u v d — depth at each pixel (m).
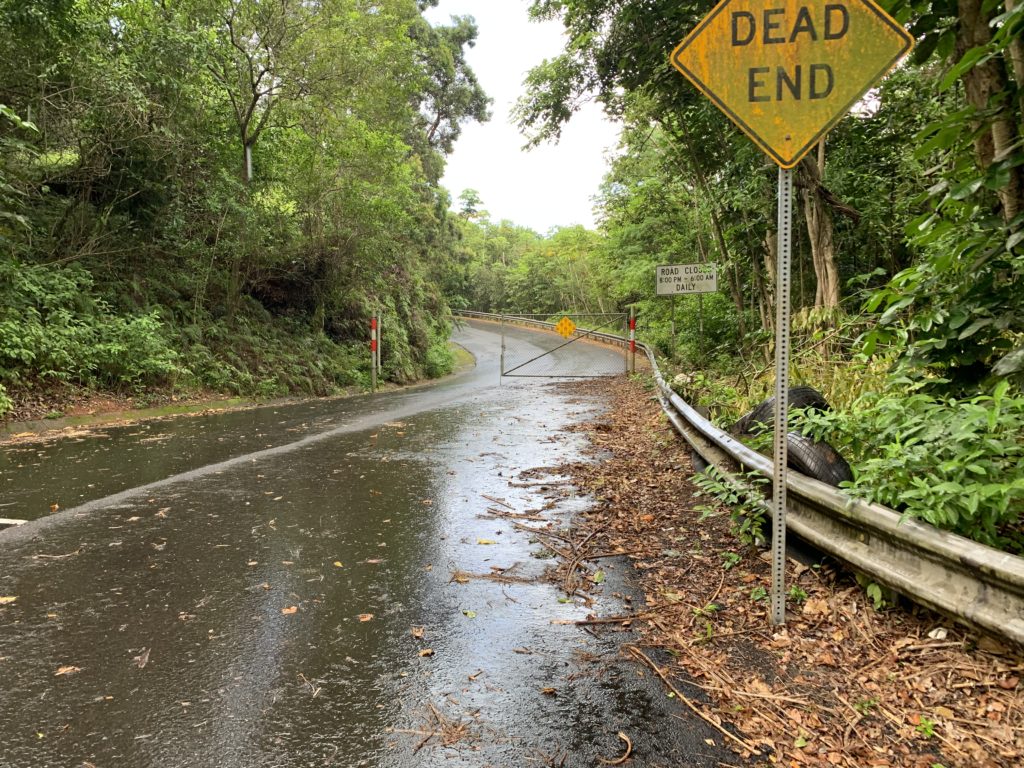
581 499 5.31
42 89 9.95
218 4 12.88
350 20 15.19
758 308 14.77
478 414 10.68
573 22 10.04
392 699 2.44
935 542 2.61
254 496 5.38
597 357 27.09
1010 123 3.30
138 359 11.25
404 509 5.02
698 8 8.30
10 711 2.34
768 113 2.79
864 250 9.91
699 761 2.07
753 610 3.14
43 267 10.55
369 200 17.38
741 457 4.50
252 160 15.01
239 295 15.57
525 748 2.14
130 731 2.23
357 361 18.67
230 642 2.87
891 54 2.67
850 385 5.68
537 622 3.09
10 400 8.70
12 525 4.51
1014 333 3.50
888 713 2.27
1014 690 2.27
